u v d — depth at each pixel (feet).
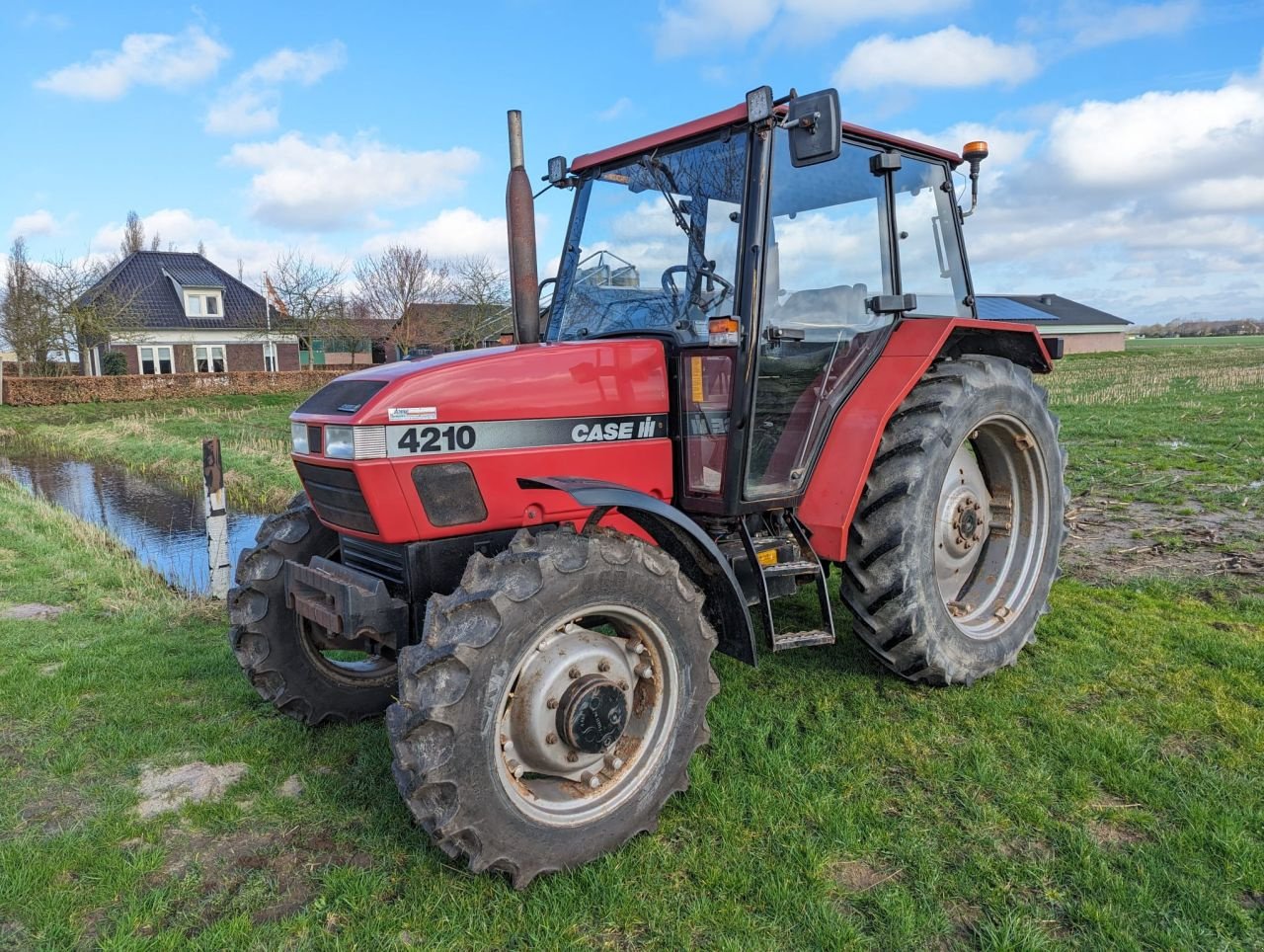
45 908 7.91
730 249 10.49
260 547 11.25
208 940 7.39
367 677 11.91
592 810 8.41
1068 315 185.78
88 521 29.81
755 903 7.71
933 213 13.55
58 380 89.66
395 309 118.11
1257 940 7.03
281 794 9.93
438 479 8.94
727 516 10.46
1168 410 48.60
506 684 7.76
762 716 11.19
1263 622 13.89
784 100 9.97
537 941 7.23
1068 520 20.83
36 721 11.94
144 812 9.57
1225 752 9.85
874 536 11.10
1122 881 7.74
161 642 15.29
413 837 8.82
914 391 11.85
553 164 12.72
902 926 7.29
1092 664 12.50
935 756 10.09
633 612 8.59
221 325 124.47
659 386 10.46
